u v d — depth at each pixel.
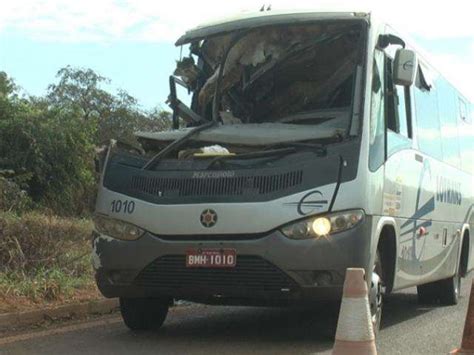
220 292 6.76
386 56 7.69
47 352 6.83
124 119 28.86
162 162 7.26
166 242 6.86
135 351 6.89
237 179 6.82
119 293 7.18
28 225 10.72
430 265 9.37
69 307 8.87
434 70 10.01
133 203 7.07
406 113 8.40
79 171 19.72
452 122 11.04
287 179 6.69
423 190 8.86
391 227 7.46
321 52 7.84
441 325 8.94
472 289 5.83
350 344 5.02
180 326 8.58
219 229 6.70
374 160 6.95
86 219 18.31
